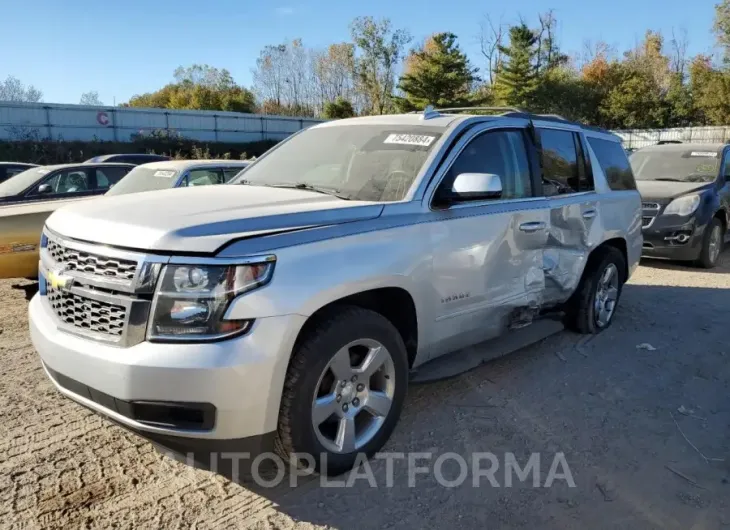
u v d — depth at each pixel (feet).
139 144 124.77
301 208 10.68
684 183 31.78
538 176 15.20
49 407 13.30
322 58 229.66
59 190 31.55
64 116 123.44
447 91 164.25
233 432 9.01
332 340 9.91
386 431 11.30
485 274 13.28
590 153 17.92
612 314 19.43
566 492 10.45
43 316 10.40
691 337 18.72
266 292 9.07
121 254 9.11
